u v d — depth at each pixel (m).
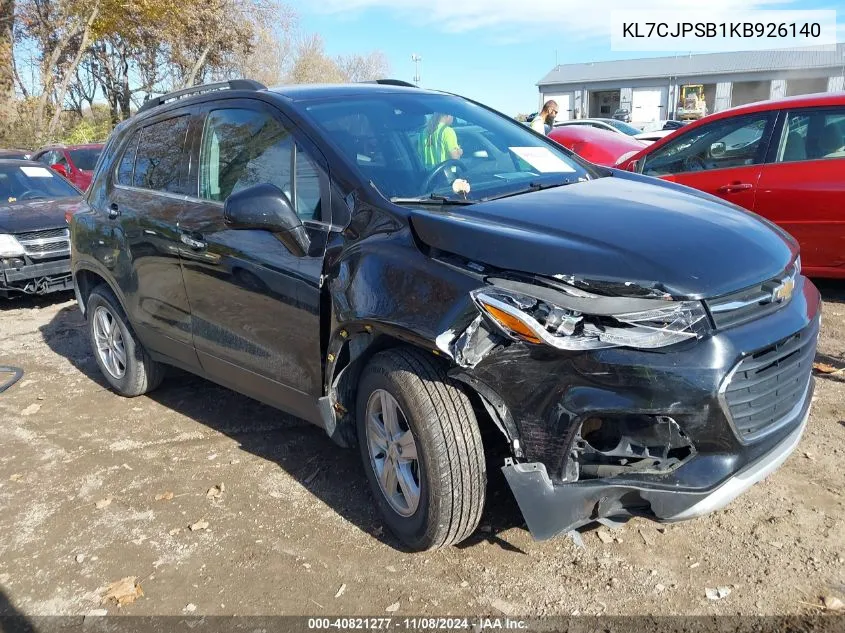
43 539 3.44
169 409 4.90
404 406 2.84
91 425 4.72
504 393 2.59
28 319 7.68
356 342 3.07
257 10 31.73
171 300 4.22
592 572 2.93
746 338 2.49
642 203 3.10
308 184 3.39
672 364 2.39
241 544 3.28
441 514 2.82
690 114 30.84
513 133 4.11
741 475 2.52
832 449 3.71
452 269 2.72
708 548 3.03
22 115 25.47
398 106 3.87
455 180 3.41
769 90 39.91
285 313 3.39
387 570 3.02
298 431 4.40
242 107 3.89
